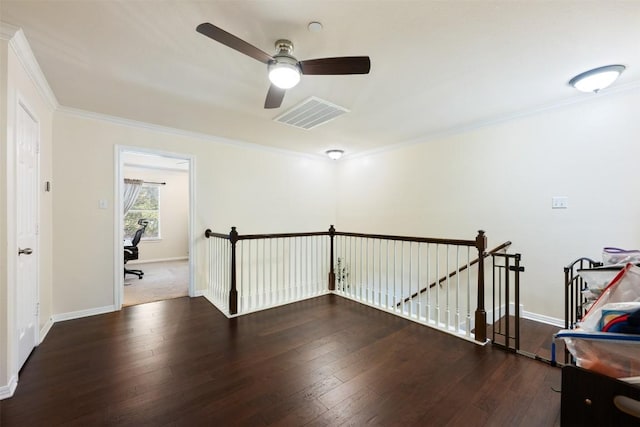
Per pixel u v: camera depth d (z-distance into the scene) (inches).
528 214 130.0
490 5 64.8
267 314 134.1
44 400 70.6
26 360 89.4
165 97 114.6
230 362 89.5
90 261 131.8
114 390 74.7
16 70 77.7
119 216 139.5
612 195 109.0
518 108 125.9
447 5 64.8
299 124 146.9
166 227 304.7
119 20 69.7
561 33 74.9
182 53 84.0
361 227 215.8
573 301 107.9
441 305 161.8
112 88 106.4
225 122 144.6
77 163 129.0
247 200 187.9
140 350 97.2
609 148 109.5
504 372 83.7
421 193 174.7
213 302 152.3
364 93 110.7
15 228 76.2
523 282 131.5
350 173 225.9
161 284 195.6
